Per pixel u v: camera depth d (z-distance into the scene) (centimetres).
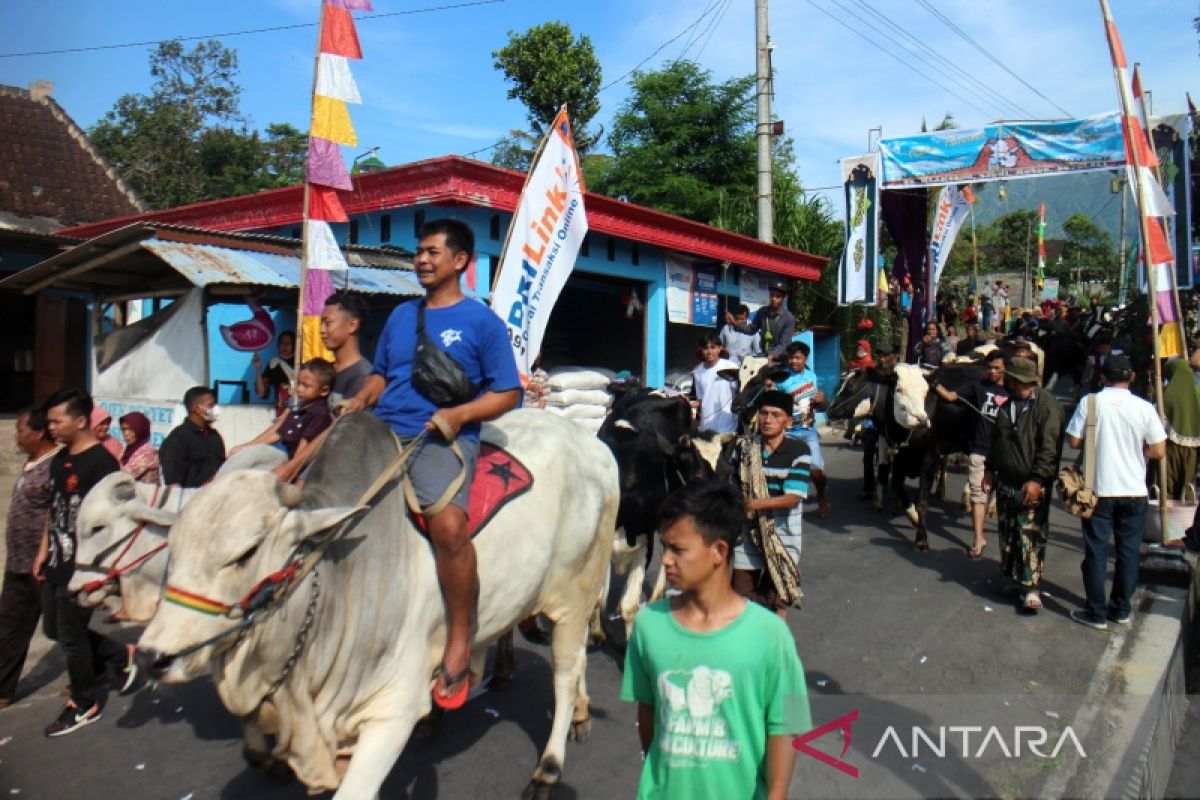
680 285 1376
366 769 300
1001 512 682
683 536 255
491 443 400
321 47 693
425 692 330
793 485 470
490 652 588
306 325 710
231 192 2684
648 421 596
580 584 429
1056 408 644
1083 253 5156
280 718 288
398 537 322
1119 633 612
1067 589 713
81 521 418
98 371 920
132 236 792
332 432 318
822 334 1858
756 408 670
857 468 1258
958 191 1766
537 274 679
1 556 764
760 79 1538
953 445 848
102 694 525
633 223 1220
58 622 469
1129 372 629
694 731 251
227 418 813
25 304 1477
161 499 440
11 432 1145
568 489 412
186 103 2873
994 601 685
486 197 984
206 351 818
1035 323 2456
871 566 782
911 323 1683
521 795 407
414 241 1028
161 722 487
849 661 563
